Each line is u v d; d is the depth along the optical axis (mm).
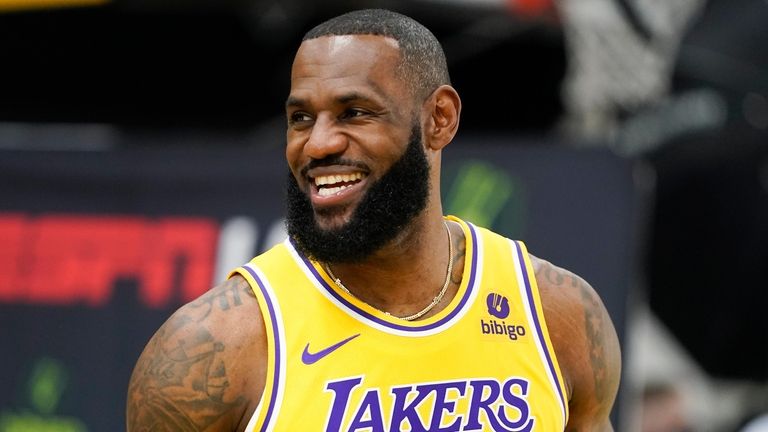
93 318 17844
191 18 20547
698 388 20234
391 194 8438
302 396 8336
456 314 8828
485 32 19188
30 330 18125
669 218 19812
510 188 16375
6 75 22531
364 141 8312
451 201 16656
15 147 18484
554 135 20609
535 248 16125
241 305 8594
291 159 8508
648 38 19312
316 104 8328
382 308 8828
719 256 19922
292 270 8750
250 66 21797
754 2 19469
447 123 8898
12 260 18328
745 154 19609
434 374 8617
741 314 20125
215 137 22656
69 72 22344
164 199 17750
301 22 20000
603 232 15922
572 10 18906
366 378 8477
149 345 8656
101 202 18047
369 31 8477
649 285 20031
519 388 8859
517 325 9047
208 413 8391
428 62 8734
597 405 9734
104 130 23000
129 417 8680
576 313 9492
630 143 19500
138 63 22016
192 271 17469
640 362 19938
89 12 20375
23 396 18016
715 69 19406
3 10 19594
